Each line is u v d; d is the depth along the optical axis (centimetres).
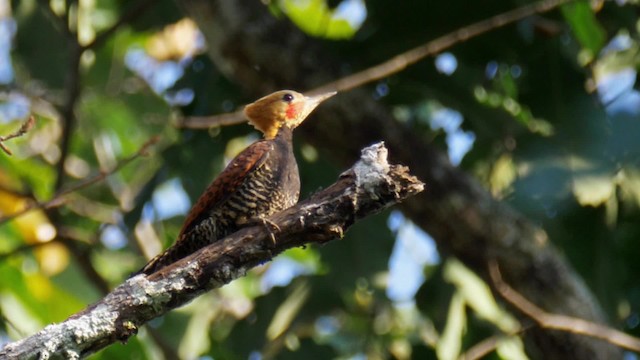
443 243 1362
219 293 1592
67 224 1588
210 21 1348
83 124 1662
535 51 1362
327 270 1480
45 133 1714
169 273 803
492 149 1455
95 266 1589
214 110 1448
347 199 812
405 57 1247
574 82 1355
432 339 1548
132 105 1681
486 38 1362
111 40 1656
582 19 1239
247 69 1354
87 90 1667
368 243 1415
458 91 1390
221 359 1521
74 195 1537
